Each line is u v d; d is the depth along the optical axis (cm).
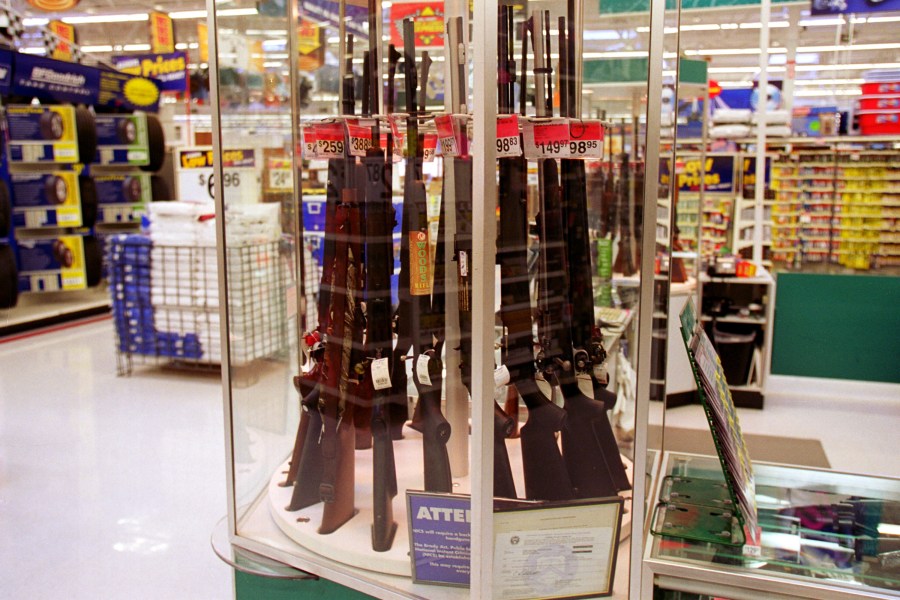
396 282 150
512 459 137
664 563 132
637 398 130
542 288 144
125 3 1095
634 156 141
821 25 790
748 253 605
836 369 523
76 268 779
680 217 418
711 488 161
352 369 159
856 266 743
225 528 195
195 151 629
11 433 412
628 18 140
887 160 732
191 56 1180
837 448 412
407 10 148
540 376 143
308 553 158
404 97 150
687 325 162
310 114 185
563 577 135
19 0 880
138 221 894
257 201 187
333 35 171
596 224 150
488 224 122
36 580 254
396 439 155
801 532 146
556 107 149
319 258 183
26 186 736
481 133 120
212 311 520
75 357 607
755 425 457
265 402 183
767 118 662
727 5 535
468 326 139
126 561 267
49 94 735
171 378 538
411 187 149
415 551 146
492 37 119
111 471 356
